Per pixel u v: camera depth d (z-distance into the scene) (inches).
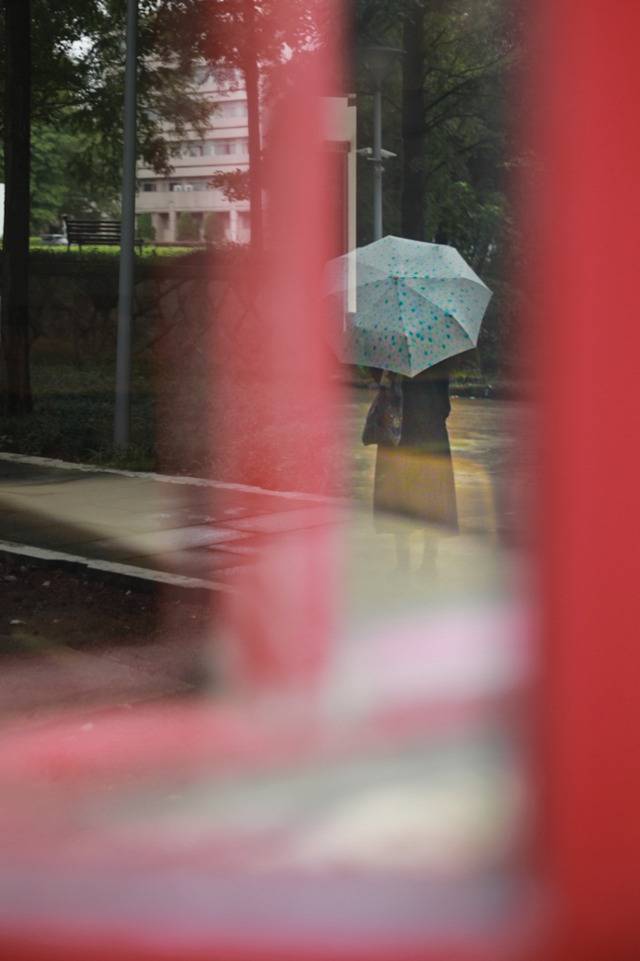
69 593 514.0
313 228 1481.3
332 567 541.0
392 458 513.3
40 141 3585.1
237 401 1200.8
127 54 880.3
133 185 890.1
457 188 1641.2
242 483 766.5
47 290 1621.6
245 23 1449.3
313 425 1011.3
